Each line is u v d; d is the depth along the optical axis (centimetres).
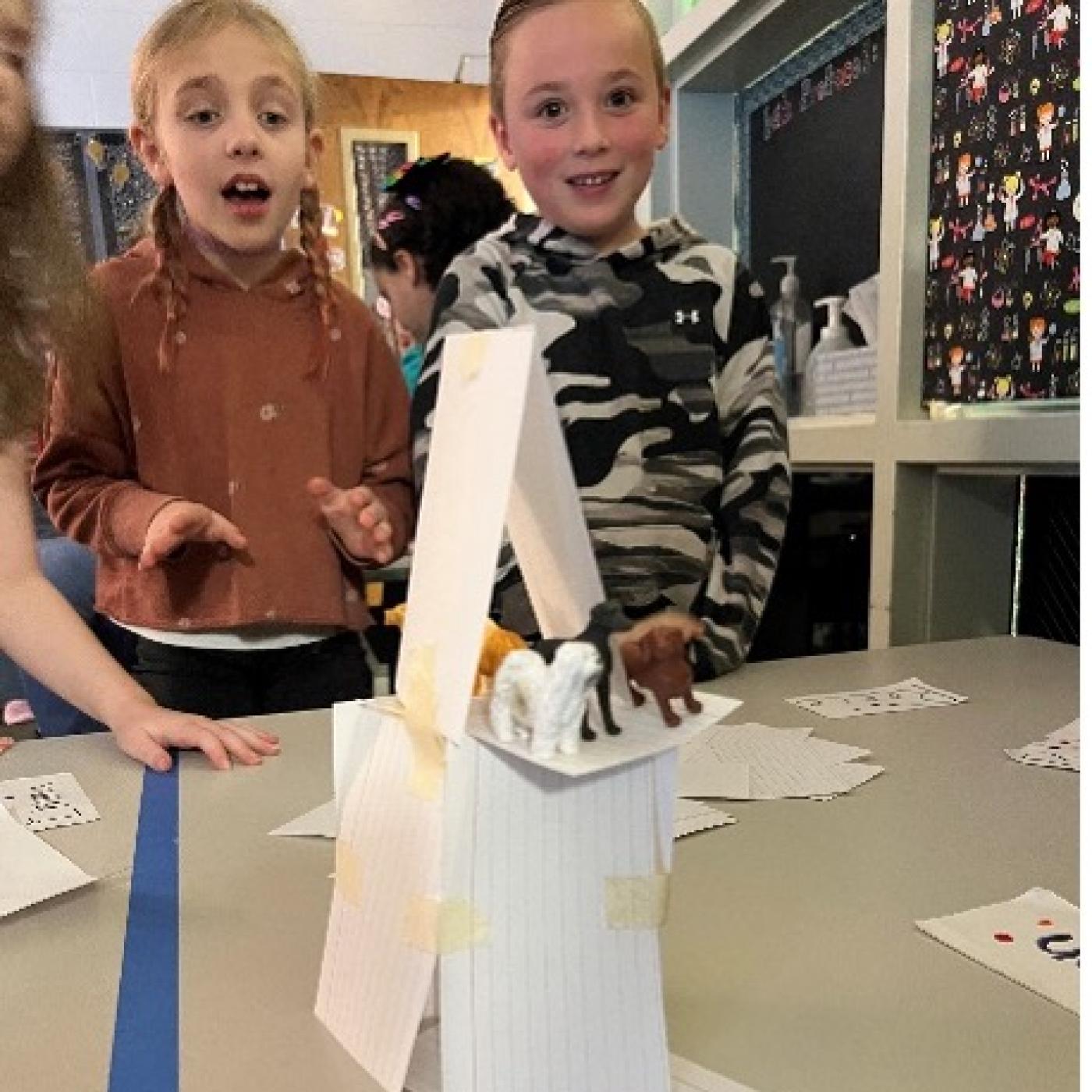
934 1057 37
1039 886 52
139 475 116
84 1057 38
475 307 109
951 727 80
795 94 189
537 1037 34
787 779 67
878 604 139
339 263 297
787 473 109
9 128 82
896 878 53
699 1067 37
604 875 34
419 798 34
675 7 205
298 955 46
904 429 133
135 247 127
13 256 94
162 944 48
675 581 105
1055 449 109
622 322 109
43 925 50
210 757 75
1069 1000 41
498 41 114
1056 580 129
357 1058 37
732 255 117
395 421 127
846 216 175
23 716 206
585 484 106
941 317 133
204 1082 37
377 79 297
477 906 33
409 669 36
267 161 114
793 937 47
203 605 112
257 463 116
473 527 34
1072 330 112
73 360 105
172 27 115
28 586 89
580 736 34
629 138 108
